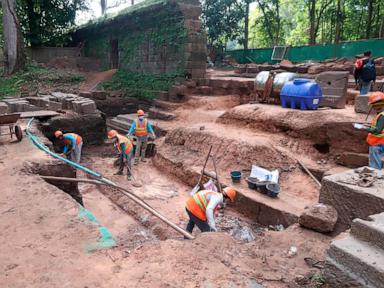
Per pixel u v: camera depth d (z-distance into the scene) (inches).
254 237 232.7
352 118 313.0
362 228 108.8
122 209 287.9
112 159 428.1
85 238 141.5
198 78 614.2
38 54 890.7
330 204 166.7
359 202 152.0
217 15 1089.4
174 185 338.0
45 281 113.3
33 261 124.6
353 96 430.6
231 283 112.7
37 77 737.0
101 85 738.2
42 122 438.3
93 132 477.7
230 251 136.9
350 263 102.3
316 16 1364.4
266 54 984.9
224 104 546.6
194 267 120.8
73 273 117.4
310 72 613.0
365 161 286.7
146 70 705.6
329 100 383.6
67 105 509.4
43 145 284.2
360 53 738.2
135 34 729.0
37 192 189.2
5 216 160.4
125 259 126.4
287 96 387.2
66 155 343.3
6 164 234.2
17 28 751.1
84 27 920.3
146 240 230.7
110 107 660.1
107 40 852.6
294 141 344.5
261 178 289.4
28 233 145.0
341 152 311.4
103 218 269.1
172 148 402.6
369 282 97.0
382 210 142.9
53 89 701.9
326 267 109.7
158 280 112.9
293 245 152.2
